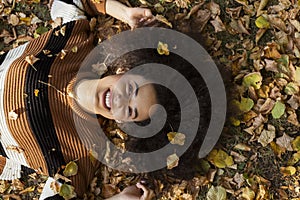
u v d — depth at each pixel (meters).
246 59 1.87
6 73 1.63
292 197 1.85
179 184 1.86
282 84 1.85
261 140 1.85
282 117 1.86
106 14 1.88
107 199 1.78
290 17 1.86
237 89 1.84
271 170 1.86
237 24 1.89
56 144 1.69
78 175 1.75
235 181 1.86
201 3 1.89
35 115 1.62
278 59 1.85
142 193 1.78
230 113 1.81
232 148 1.87
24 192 1.93
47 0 1.96
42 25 1.95
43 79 1.62
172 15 1.90
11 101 1.61
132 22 1.81
